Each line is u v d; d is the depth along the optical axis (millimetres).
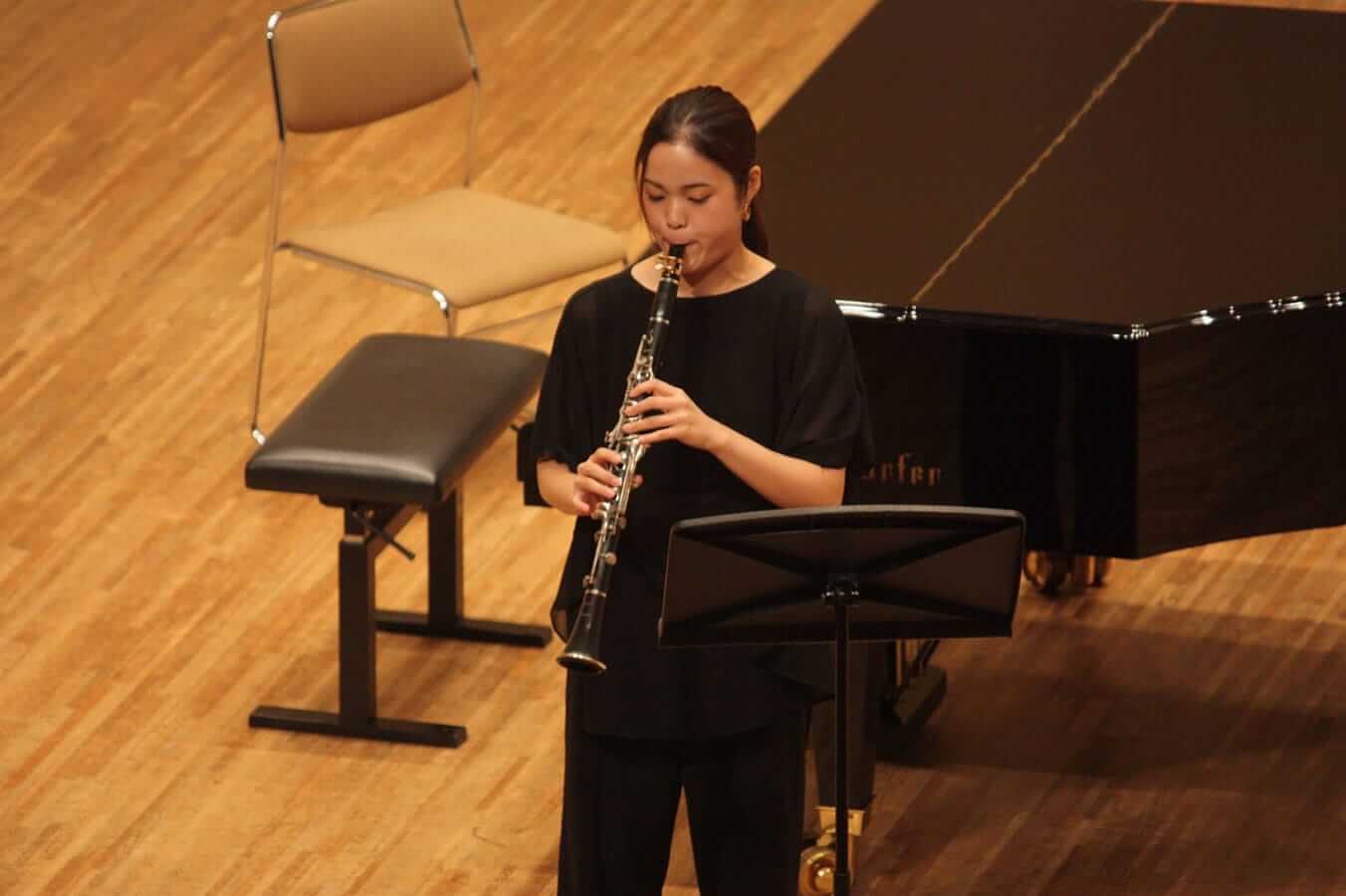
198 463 18281
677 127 9680
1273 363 12312
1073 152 14930
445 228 17797
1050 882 13359
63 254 21141
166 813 14211
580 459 10430
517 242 17578
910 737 14836
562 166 22391
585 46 24562
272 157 22750
